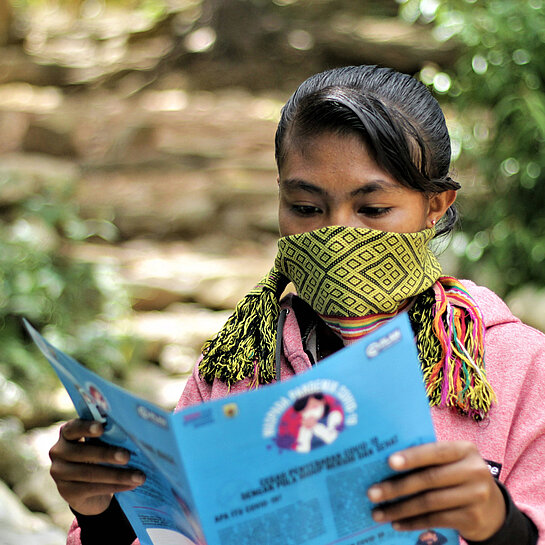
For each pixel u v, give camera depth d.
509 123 6.48
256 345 1.74
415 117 1.63
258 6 10.38
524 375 1.60
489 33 6.48
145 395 5.62
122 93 10.07
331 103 1.54
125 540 1.73
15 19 11.21
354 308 1.58
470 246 6.46
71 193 7.20
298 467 1.26
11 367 5.54
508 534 1.30
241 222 7.75
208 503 1.25
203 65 10.15
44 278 5.88
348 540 1.30
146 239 7.63
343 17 10.40
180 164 8.23
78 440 1.50
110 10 12.08
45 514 4.41
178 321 6.41
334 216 1.57
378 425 1.26
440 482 1.25
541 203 6.49
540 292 6.16
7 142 8.65
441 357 1.60
